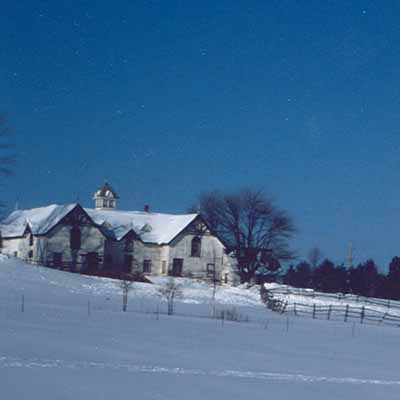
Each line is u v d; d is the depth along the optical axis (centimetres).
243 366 2534
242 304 7012
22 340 2712
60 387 1820
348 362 2966
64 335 3008
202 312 5506
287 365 2670
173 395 1856
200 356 2717
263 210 9850
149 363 2402
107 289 6844
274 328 4519
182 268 9412
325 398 2006
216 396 1895
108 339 3008
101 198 10694
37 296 5688
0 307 4344
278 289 7944
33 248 8925
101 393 1794
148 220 9881
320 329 4800
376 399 2061
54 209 9150
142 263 9462
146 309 5288
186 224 9444
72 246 8881
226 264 9638
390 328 5438
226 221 9862
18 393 1705
